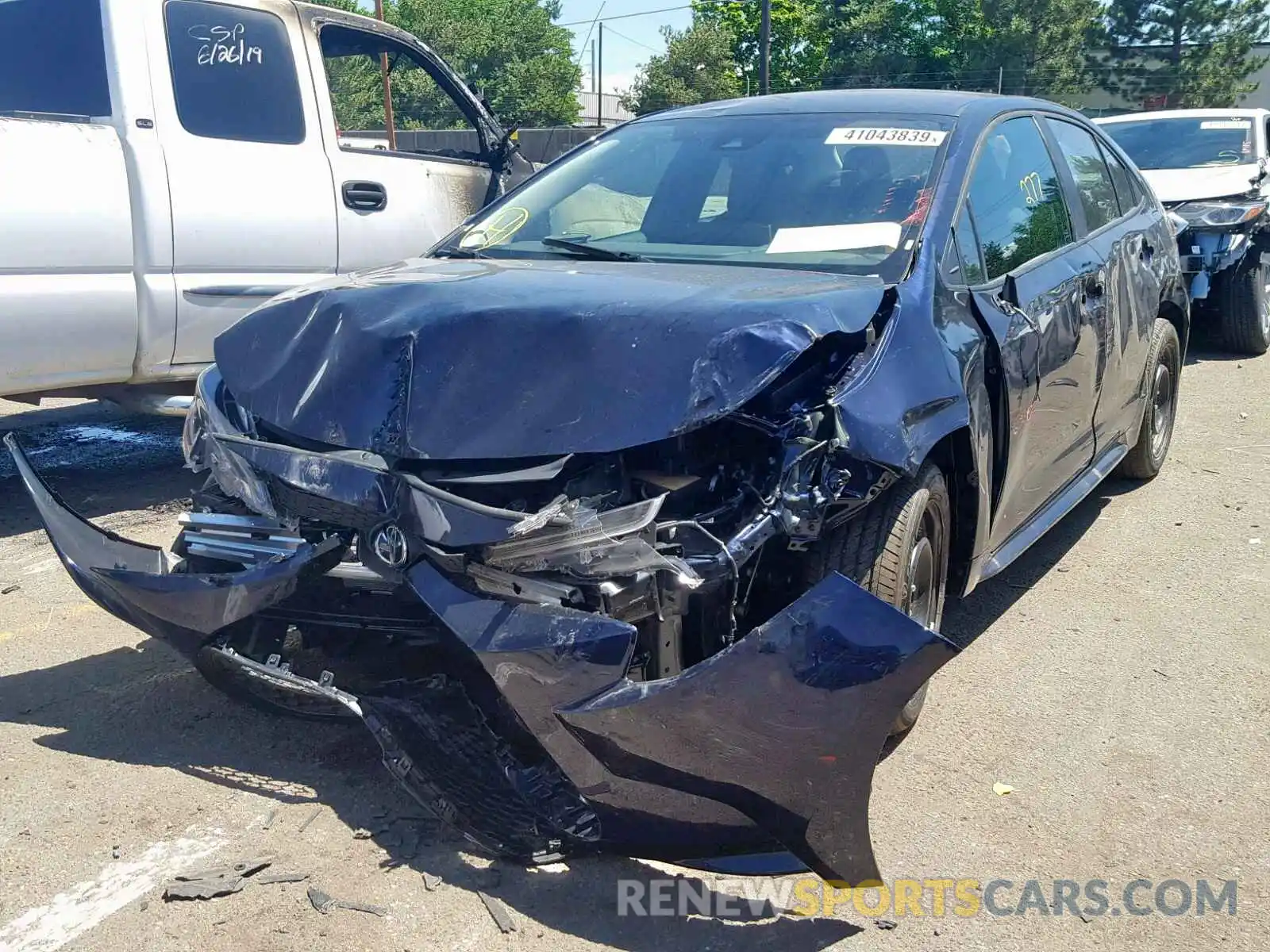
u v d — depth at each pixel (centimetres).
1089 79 5300
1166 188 973
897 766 337
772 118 435
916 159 391
